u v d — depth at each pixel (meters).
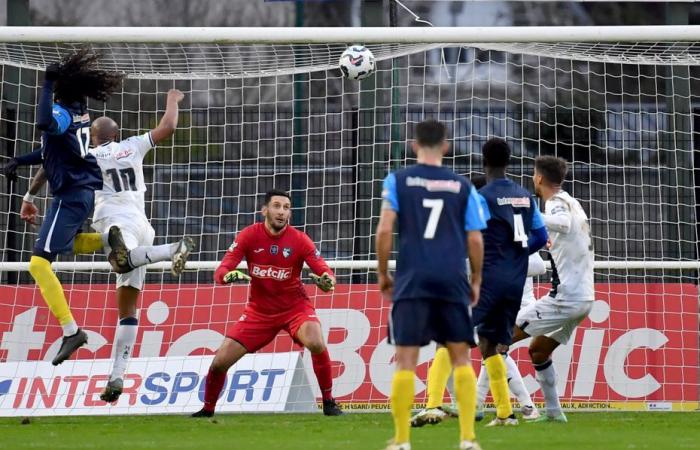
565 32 33.84
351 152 40.72
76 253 30.95
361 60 33.62
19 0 41.66
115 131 31.81
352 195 41.41
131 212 31.22
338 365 36.88
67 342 29.88
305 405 35.75
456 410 29.39
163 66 41.62
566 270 29.88
